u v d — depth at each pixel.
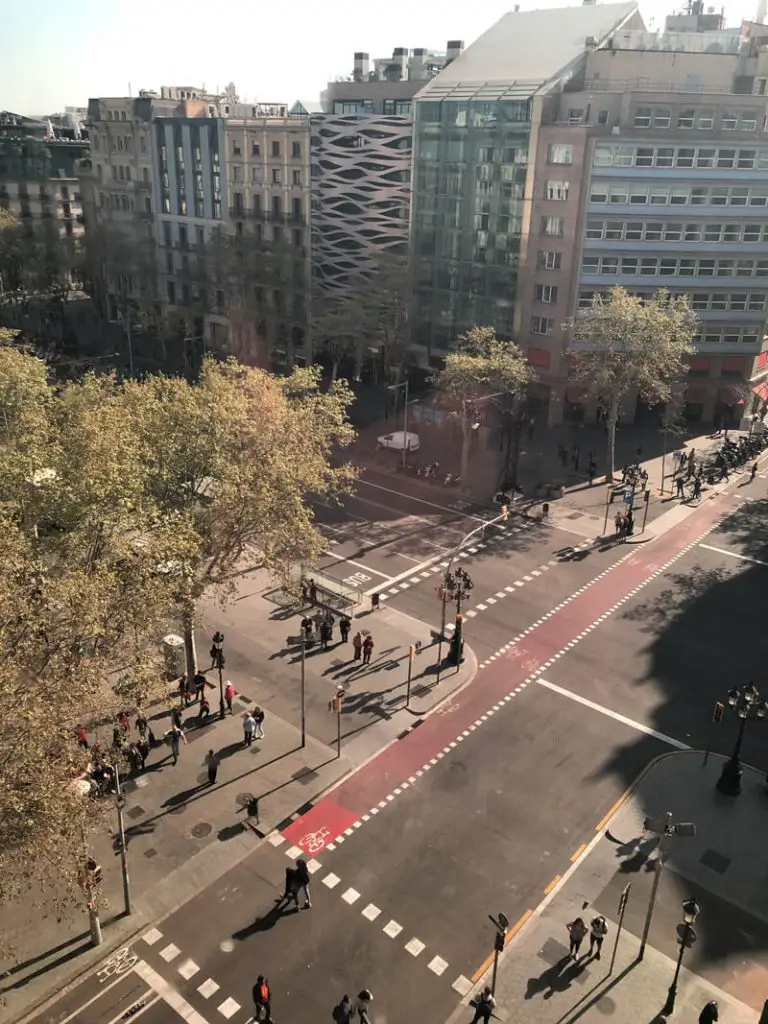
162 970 25.84
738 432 82.56
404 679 41.19
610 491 62.06
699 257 78.00
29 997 24.69
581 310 76.94
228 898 28.50
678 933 24.06
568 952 26.58
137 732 36.34
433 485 68.50
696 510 63.72
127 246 110.50
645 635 45.75
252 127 100.38
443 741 36.69
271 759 35.22
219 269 97.44
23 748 19.62
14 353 52.78
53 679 21.92
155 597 28.09
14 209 132.88
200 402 37.88
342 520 61.22
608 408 78.31
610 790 33.84
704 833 31.58
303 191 97.75
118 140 121.12
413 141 86.81
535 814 32.47
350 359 99.25
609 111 74.88
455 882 29.27
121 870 29.09
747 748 36.47
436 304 89.31
